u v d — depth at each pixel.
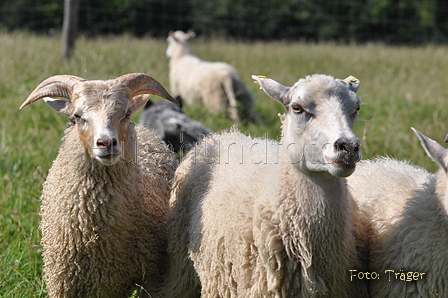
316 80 4.13
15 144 8.55
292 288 4.30
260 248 4.27
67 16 15.05
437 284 4.23
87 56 14.95
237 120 11.38
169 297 5.23
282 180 4.29
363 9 38.81
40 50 15.85
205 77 12.70
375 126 10.00
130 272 5.04
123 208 4.82
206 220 4.79
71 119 4.89
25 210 6.65
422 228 4.29
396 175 5.12
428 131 9.29
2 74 12.18
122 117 4.70
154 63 16.05
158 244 5.25
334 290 4.34
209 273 4.74
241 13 40.78
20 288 5.37
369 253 4.69
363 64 18.00
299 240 4.20
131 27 36.59
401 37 37.31
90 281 4.90
